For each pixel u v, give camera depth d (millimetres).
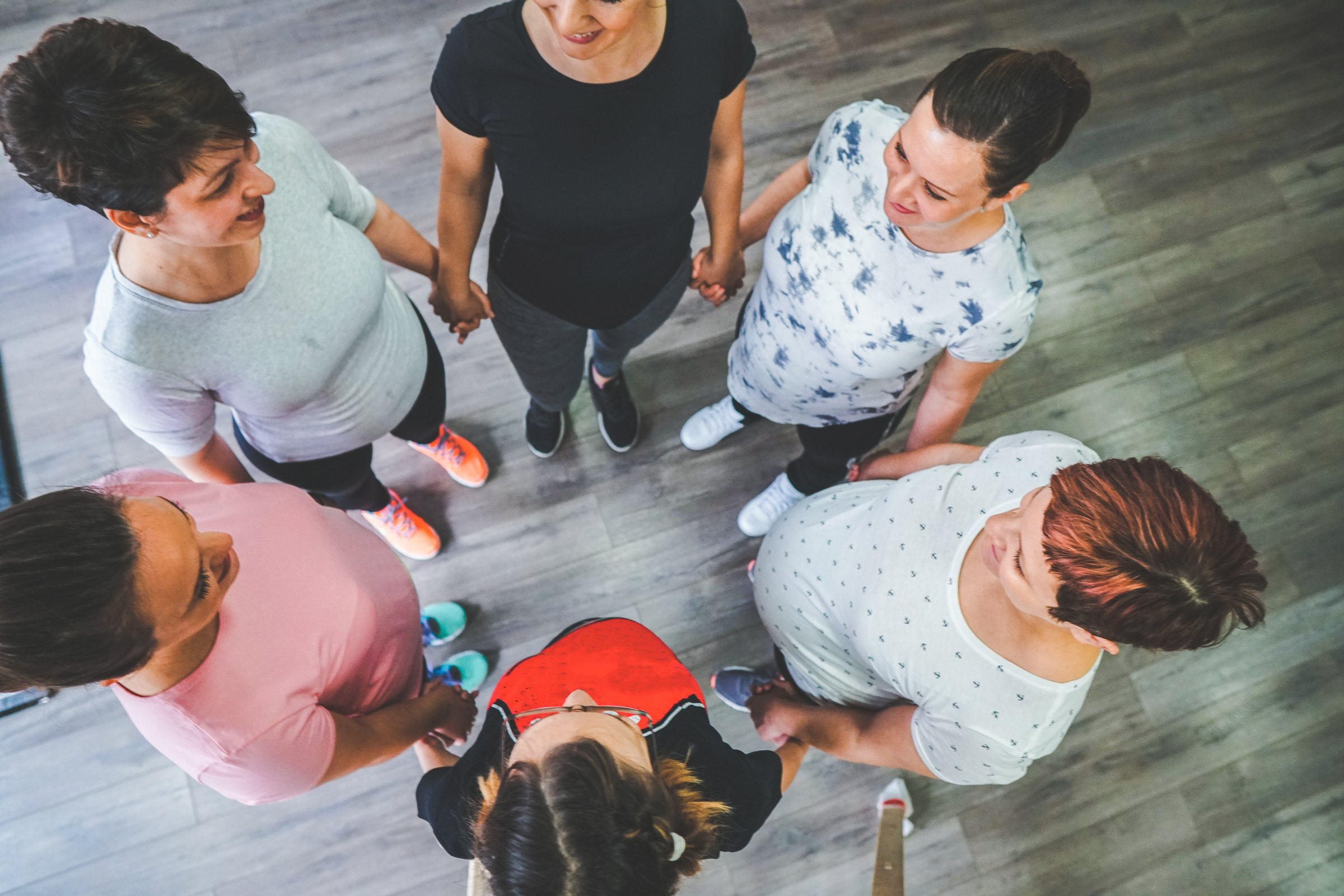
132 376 1123
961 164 1014
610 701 1121
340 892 2104
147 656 888
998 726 1166
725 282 1808
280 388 1299
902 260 1254
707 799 1112
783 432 2494
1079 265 2650
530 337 1740
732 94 1311
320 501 1972
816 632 1521
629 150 1234
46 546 766
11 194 2420
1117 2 2873
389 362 1538
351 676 1287
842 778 2258
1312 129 2832
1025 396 2545
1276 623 2418
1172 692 2344
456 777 1144
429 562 2336
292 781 1157
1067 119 992
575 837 761
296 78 2576
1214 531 857
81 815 2086
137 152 844
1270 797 2293
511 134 1206
